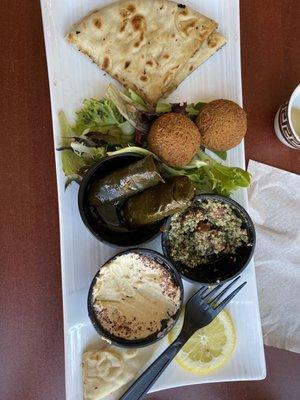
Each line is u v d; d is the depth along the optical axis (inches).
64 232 9.2
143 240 8.9
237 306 9.7
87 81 9.5
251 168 10.4
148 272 8.9
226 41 9.9
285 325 10.5
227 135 9.0
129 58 9.5
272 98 10.5
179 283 8.8
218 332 9.5
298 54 10.6
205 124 9.0
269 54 10.5
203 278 9.2
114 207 9.3
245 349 9.7
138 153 8.8
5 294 9.4
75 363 9.2
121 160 9.0
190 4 9.9
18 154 9.6
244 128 9.1
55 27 9.4
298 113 10.1
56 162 9.2
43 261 9.6
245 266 9.2
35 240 9.6
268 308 10.5
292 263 10.6
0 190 9.5
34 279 9.5
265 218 10.6
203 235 9.3
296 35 10.6
